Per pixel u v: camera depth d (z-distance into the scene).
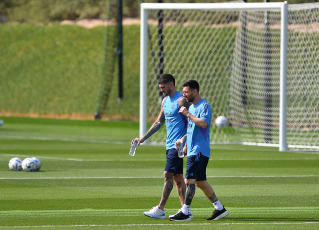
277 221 37.28
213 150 80.75
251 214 39.56
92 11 175.50
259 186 51.38
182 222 36.88
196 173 37.03
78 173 57.94
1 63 160.75
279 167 63.81
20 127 115.62
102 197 45.53
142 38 83.44
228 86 118.56
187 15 140.88
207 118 36.81
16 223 36.25
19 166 59.09
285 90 78.62
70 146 83.31
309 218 38.25
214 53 130.38
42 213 39.41
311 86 96.75
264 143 83.56
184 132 38.28
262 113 104.06
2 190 48.22
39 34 168.12
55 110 144.12
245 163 67.00
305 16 94.94
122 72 141.50
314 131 97.56
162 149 80.44
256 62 111.75
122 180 53.88
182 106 37.75
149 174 57.72
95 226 35.47
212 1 149.12
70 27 167.88
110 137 97.81
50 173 57.72
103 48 157.38
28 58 160.88
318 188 50.44
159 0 106.06
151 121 131.50
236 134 99.94
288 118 101.69
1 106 148.12
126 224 36.12
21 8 186.88
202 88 122.88
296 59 98.69
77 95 146.62
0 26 173.25
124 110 137.50
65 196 45.81
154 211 37.88
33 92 150.38
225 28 130.12
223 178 55.88
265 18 93.00
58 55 159.88
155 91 138.62
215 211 37.62
